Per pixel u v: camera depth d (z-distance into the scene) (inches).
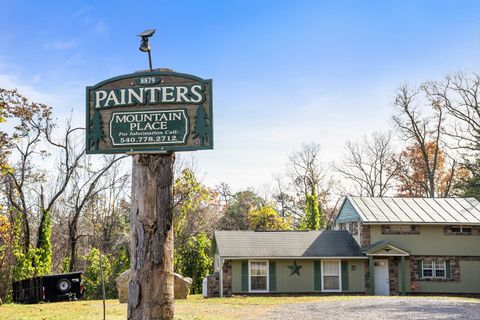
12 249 1238.9
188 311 755.4
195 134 352.5
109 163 1530.5
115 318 619.8
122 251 1384.1
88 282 1316.4
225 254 1216.2
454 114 1889.8
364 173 2260.1
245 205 2244.1
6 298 1191.6
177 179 1461.6
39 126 1350.9
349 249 1279.5
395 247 1241.4
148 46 368.8
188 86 356.8
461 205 1379.2
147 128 355.6
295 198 2372.0
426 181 2129.7
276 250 1254.3
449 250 1293.1
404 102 2041.1
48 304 901.2
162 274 342.3
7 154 1192.2
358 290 1253.1
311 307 805.2
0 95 1213.7
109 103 359.3
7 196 1326.3
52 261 1685.5
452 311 704.4
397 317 645.9
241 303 923.4
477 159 1843.0
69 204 1539.1
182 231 1505.9
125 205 1734.7
